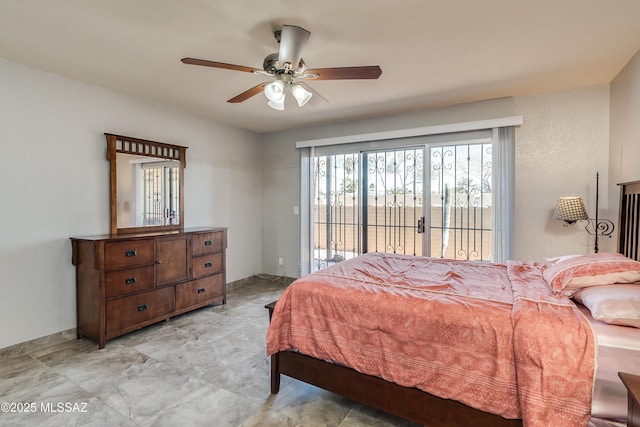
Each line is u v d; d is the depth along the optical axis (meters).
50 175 2.78
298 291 2.00
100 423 1.78
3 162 2.52
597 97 3.06
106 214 3.17
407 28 2.06
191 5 1.81
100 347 2.69
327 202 4.58
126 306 2.87
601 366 1.25
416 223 3.95
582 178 3.13
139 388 2.11
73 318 2.92
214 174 4.36
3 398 2.00
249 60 2.53
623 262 1.62
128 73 2.78
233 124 4.56
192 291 3.49
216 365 2.42
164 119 3.70
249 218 4.96
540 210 3.30
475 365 1.45
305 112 3.93
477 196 3.62
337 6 1.82
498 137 3.40
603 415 1.23
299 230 4.82
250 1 1.77
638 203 2.25
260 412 1.88
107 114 3.16
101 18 1.94
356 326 1.76
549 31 2.11
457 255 3.73
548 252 3.28
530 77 2.88
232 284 4.66
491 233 3.48
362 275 2.22
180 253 3.36
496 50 2.37
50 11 1.86
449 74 2.80
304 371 1.93
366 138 4.10
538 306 1.50
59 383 2.17
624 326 1.38
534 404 1.27
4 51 2.37
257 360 2.50
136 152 3.40
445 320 1.53
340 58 2.48
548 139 3.25
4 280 2.53
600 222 3.07
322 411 1.90
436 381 1.52
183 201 3.90
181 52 2.39
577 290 1.67
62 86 2.84
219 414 1.86
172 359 2.51
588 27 2.06
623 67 2.67
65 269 2.88
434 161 3.83
